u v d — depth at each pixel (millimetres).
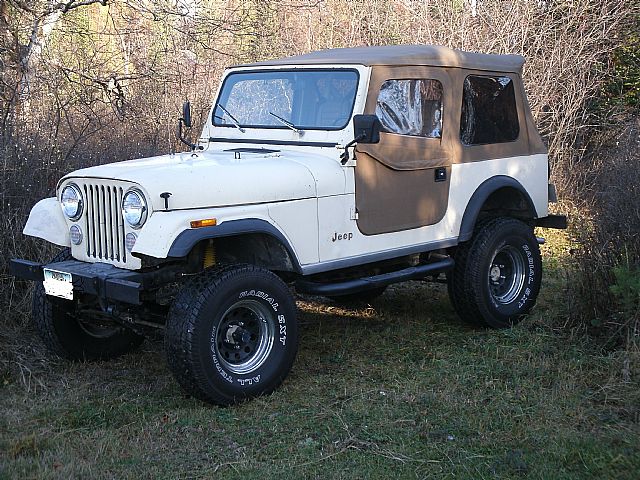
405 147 5441
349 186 5141
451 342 5887
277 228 4777
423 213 5613
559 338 5695
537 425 4309
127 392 4926
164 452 4086
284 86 5551
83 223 4805
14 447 4043
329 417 4520
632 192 5773
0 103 7051
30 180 6328
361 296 7051
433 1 11742
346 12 12297
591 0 11734
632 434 4117
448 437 4227
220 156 5207
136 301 4250
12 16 8508
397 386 4973
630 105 12047
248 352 4762
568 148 11008
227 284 4508
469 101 5957
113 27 10914
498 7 11398
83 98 8406
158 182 4402
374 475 3822
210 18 10281
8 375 5141
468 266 5988
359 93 5176
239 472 3859
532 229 6656
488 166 6082
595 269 5711
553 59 11188
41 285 5176
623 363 4891
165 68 9938
